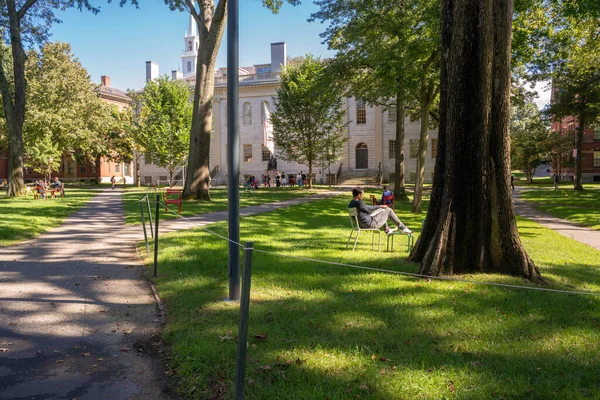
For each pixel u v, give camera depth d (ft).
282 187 148.25
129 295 20.67
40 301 19.57
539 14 63.77
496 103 23.36
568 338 14.79
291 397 10.93
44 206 67.82
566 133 171.94
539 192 115.85
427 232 26.22
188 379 12.24
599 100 112.88
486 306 18.24
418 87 60.18
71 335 15.83
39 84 136.87
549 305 18.39
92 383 12.36
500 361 13.00
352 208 30.96
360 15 60.54
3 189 156.25
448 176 23.62
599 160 172.76
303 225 46.03
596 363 12.90
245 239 35.12
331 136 132.98
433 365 12.62
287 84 129.70
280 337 14.70
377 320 16.34
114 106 176.96
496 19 23.15
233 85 18.28
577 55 75.00
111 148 171.73
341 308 17.69
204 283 21.71
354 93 82.23
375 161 170.30
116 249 32.32
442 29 25.45
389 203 52.70
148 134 139.03
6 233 37.52
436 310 17.49
